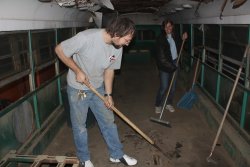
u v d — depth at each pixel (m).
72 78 2.91
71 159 2.72
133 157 3.58
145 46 11.41
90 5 4.29
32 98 3.54
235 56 3.66
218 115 4.24
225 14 3.76
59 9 4.02
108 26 2.46
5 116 2.81
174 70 4.74
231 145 3.45
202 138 4.10
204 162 3.41
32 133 3.53
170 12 7.44
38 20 3.57
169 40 4.88
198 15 5.28
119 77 8.96
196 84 6.15
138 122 4.84
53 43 4.39
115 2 5.52
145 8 8.11
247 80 3.27
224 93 4.19
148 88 7.42
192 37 6.45
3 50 2.74
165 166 3.34
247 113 3.29
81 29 6.43
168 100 5.32
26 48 3.33
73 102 2.96
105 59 2.74
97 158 3.59
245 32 3.27
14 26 2.88
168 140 4.06
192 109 5.45
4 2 2.43
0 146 2.71
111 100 3.07
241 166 3.09
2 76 2.71
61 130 4.49
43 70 4.54
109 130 3.20
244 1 2.88
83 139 3.11
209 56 5.22
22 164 3.11
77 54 2.78
